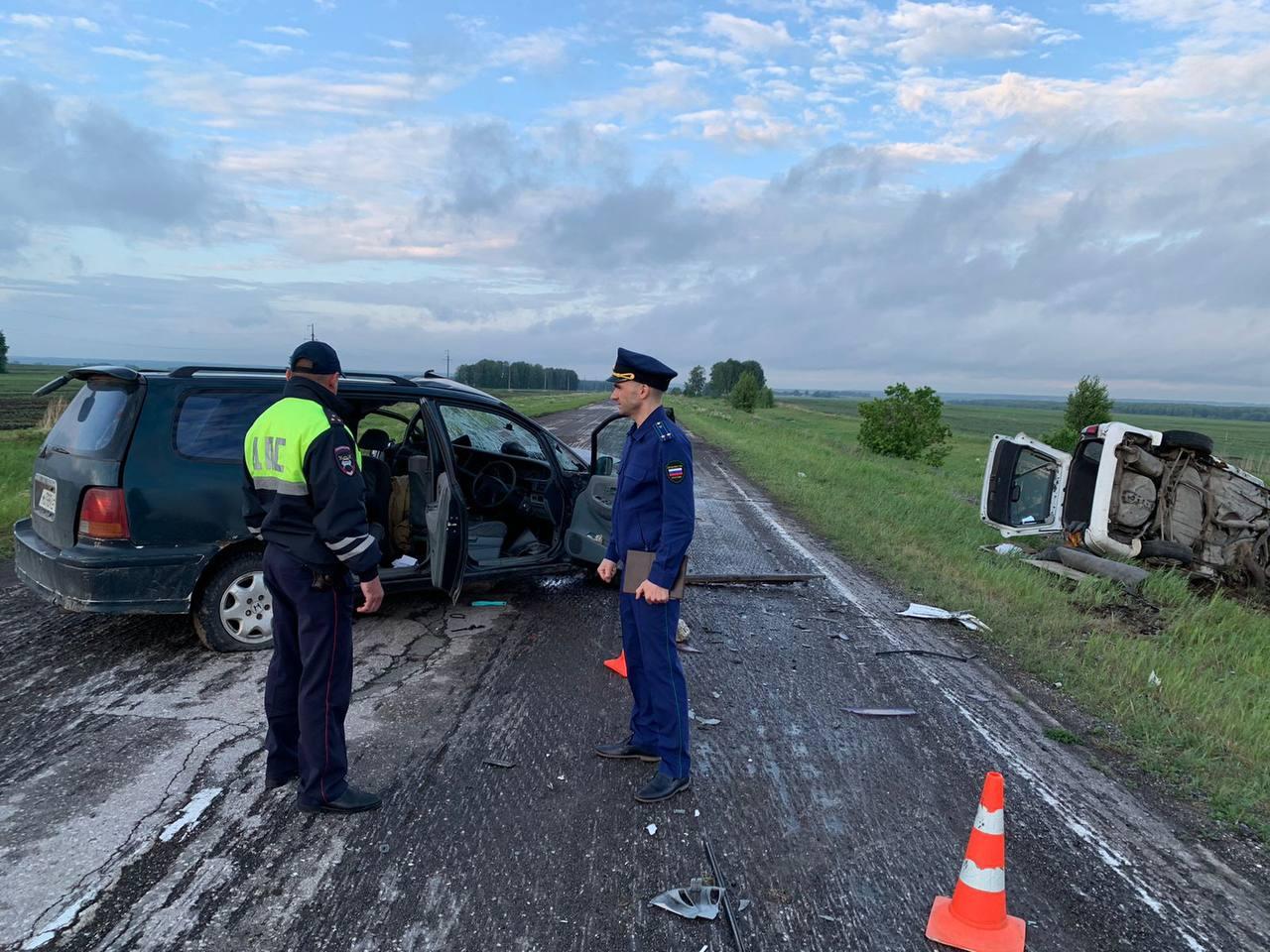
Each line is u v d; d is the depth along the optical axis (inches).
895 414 1032.8
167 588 181.8
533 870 115.3
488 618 235.0
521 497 264.1
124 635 203.9
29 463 457.1
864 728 172.2
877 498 518.3
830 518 435.8
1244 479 359.9
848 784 146.7
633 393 141.2
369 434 227.8
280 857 115.4
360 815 127.7
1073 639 248.1
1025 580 312.3
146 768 138.6
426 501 218.8
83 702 163.8
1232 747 169.5
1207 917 113.3
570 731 161.9
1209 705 190.9
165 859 113.3
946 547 370.0
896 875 119.1
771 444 973.2
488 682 185.5
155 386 184.4
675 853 121.6
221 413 191.0
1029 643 236.5
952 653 227.6
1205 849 131.7
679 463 136.6
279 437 121.3
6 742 145.8
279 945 97.2
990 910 105.0
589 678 190.2
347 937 99.2
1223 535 357.1
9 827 119.2
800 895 112.8
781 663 210.5
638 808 134.3
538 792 137.6
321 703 124.6
